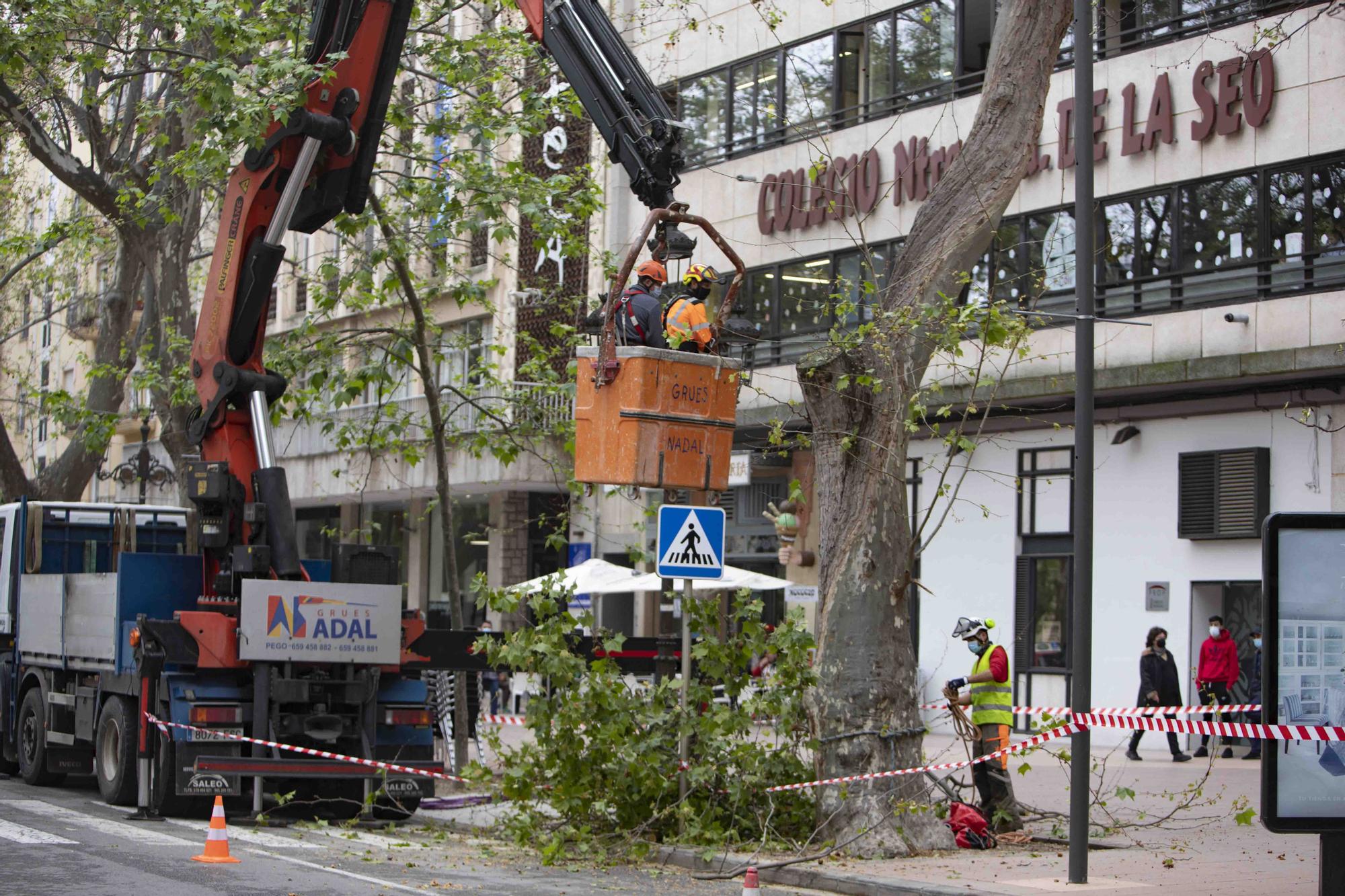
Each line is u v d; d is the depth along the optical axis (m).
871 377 12.39
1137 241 23.70
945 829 12.63
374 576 15.55
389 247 17.97
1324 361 20.80
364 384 18.17
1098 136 24.28
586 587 23.03
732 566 30.73
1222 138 22.70
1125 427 23.92
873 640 12.68
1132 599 23.91
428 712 15.43
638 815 13.01
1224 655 21.41
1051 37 13.35
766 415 28.17
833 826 12.41
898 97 27.06
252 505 14.65
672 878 11.64
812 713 12.80
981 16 25.75
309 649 14.47
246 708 14.52
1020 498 25.64
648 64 30.53
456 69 18.48
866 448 12.83
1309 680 9.12
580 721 12.88
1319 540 9.16
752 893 8.59
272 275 14.61
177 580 15.26
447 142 20.97
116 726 15.20
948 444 12.59
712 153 30.42
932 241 13.20
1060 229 24.66
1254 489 22.22
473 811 15.68
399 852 12.59
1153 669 21.66
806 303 28.14
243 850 12.10
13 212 31.81
